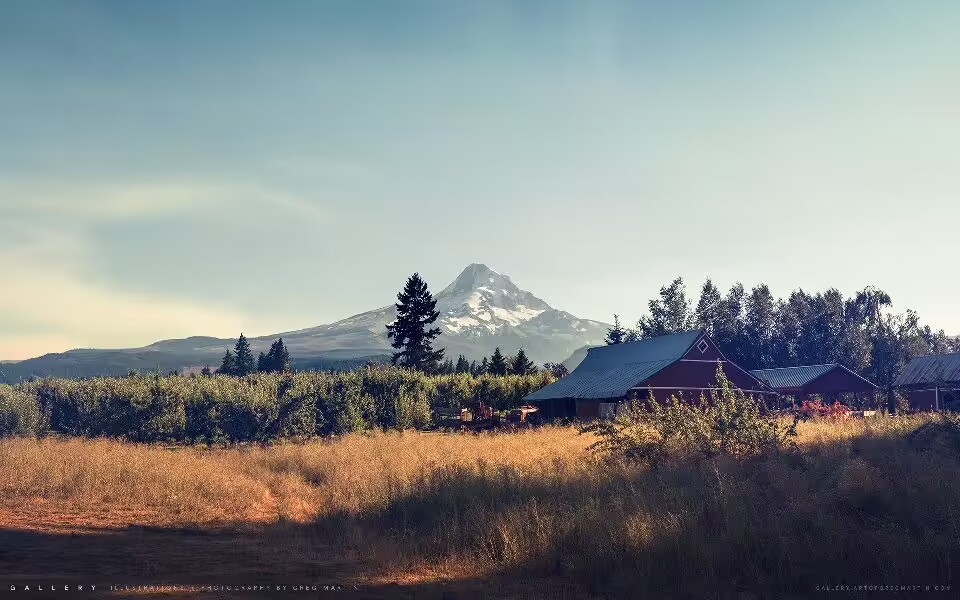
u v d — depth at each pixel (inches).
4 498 658.2
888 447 743.7
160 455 944.3
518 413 2272.4
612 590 380.5
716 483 550.0
